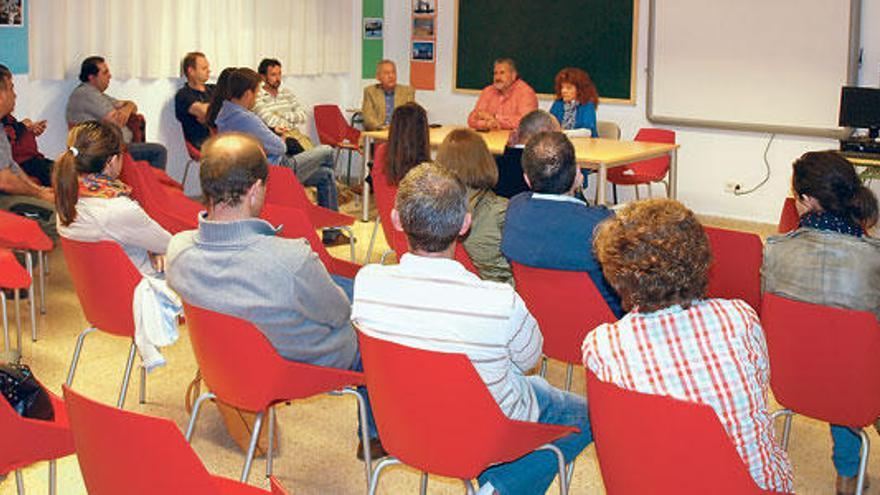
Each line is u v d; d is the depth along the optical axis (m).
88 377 3.90
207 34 7.37
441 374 2.01
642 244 1.81
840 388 2.49
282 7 7.93
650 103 7.57
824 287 2.66
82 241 3.04
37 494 2.97
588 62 7.86
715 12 7.13
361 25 8.77
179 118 7.03
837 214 2.72
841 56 6.64
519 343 2.18
